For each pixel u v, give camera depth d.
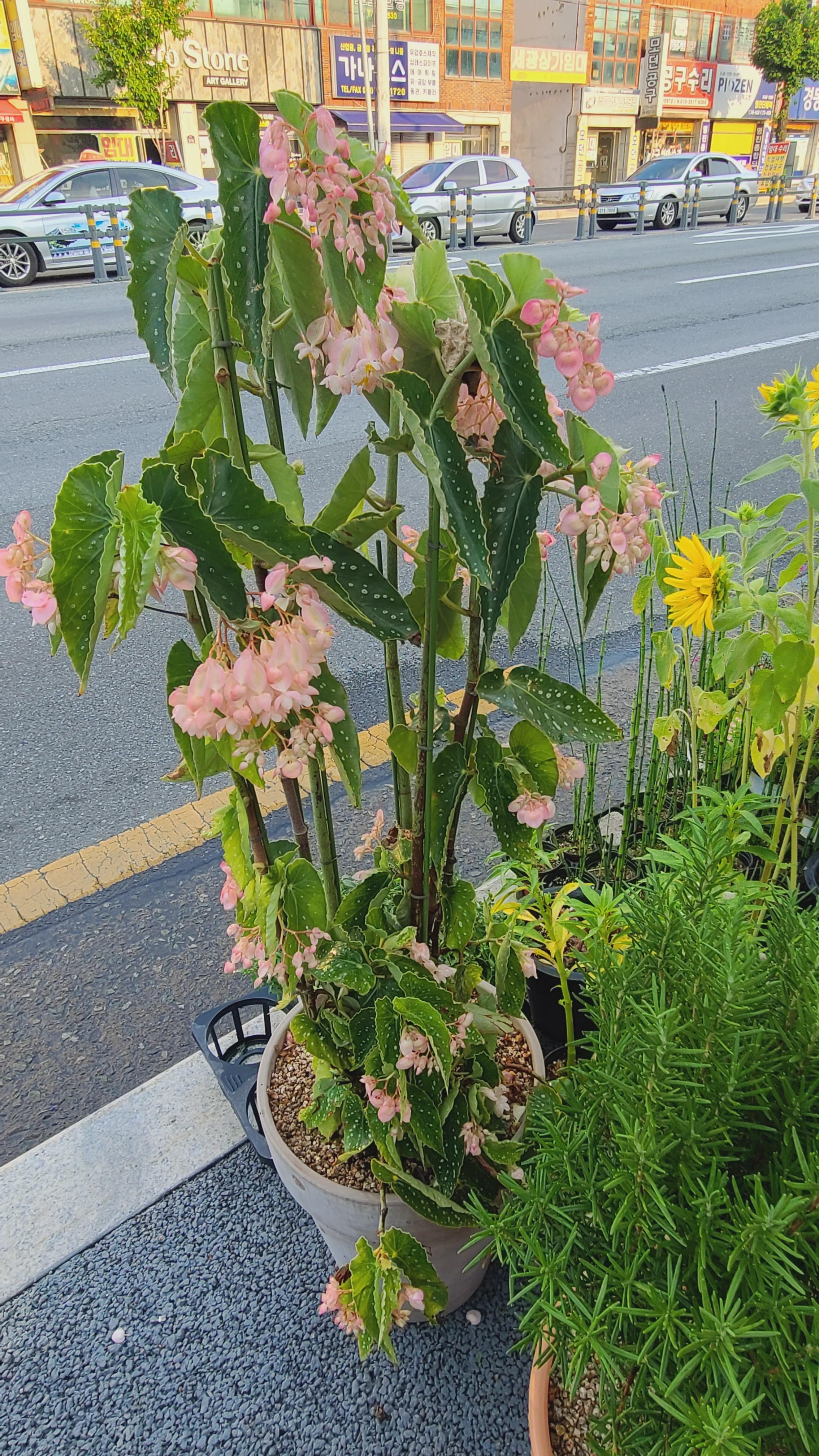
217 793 3.05
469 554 0.99
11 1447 1.42
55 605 0.88
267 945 1.21
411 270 1.13
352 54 24.59
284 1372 1.49
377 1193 1.37
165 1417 1.44
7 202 12.59
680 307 10.02
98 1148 1.87
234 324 1.10
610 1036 1.13
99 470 0.84
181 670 1.09
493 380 0.94
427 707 1.23
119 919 2.53
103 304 10.98
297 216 0.95
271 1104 1.61
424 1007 1.18
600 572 1.12
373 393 1.17
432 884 1.44
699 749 2.31
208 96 22.86
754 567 1.75
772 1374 0.92
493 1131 1.44
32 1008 2.26
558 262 13.63
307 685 0.93
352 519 1.20
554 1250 1.13
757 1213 0.90
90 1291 1.62
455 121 26.47
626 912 1.51
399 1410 1.43
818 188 23.39
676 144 33.25
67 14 20.58
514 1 27.12
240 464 1.05
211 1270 1.65
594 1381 1.28
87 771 3.18
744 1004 1.01
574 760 1.39
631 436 5.92
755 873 2.12
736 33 33.06
